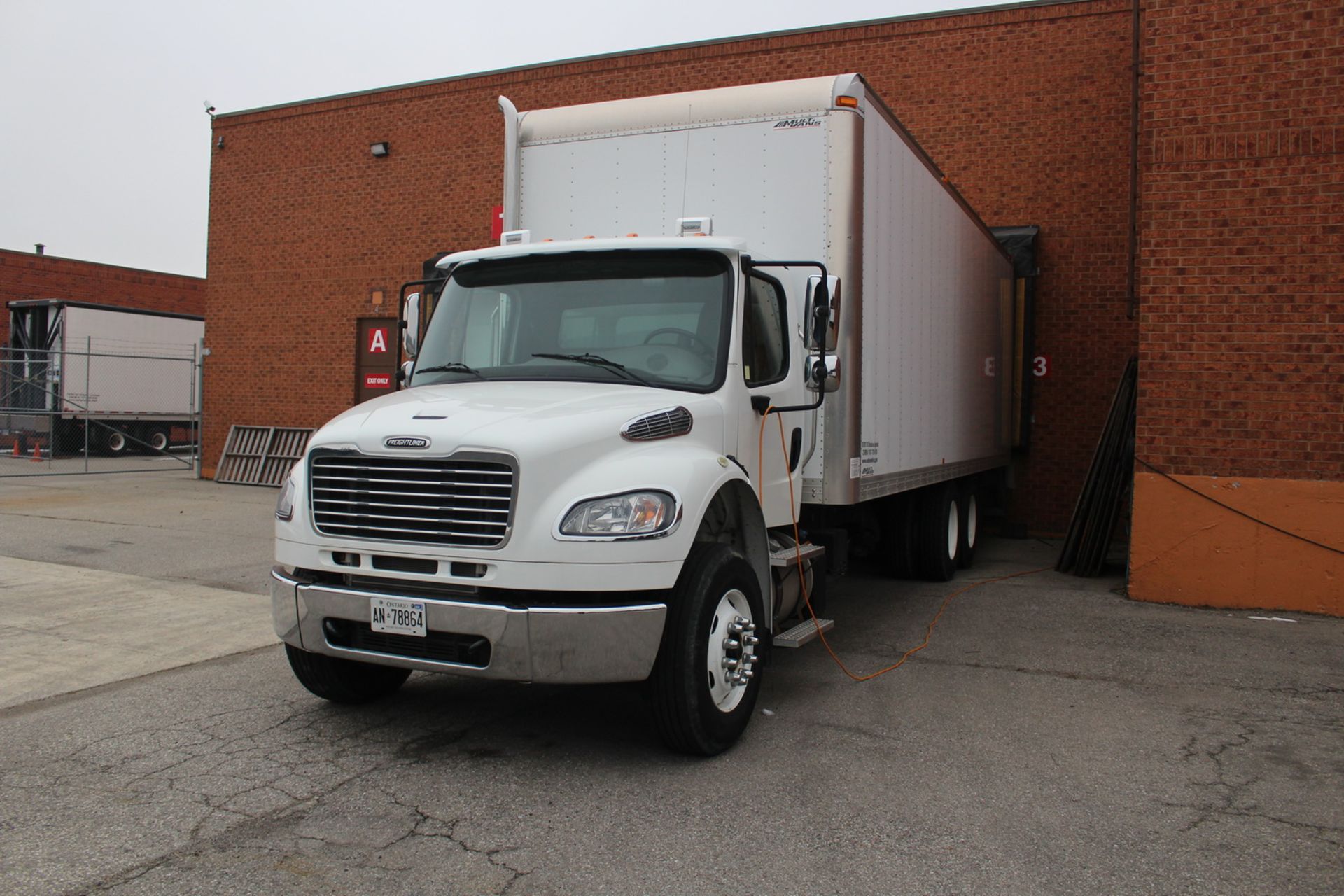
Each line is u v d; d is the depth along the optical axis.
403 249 18.53
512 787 4.43
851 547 9.30
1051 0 13.90
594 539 4.35
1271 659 6.99
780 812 4.18
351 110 18.95
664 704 4.64
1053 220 13.98
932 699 5.96
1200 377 8.88
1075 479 13.95
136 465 24.33
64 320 27.17
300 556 4.82
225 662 6.57
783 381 6.00
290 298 19.70
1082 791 4.50
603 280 5.66
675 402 5.01
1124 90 13.62
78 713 5.45
